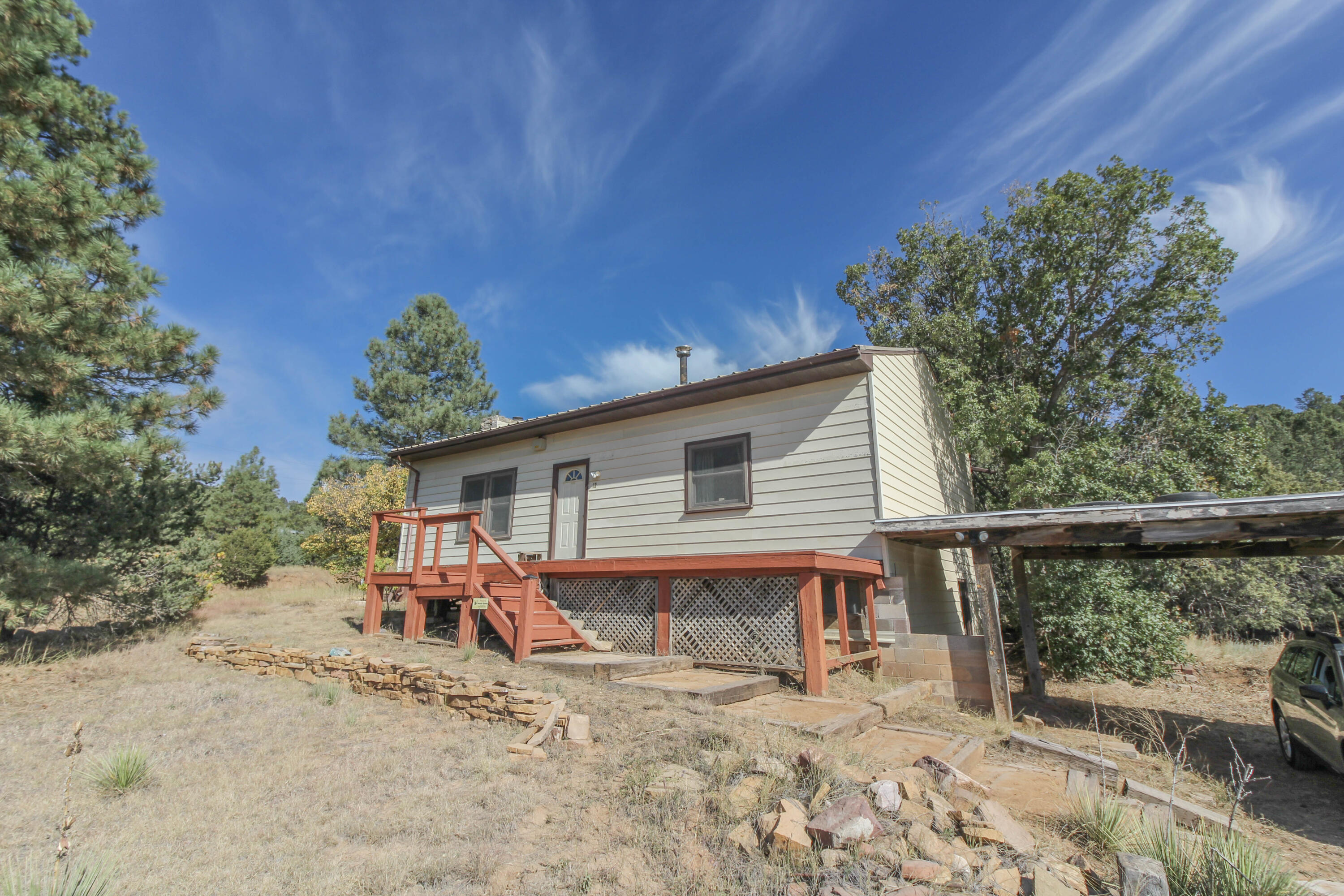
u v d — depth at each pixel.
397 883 3.03
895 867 3.02
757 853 3.21
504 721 5.60
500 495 14.02
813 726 5.40
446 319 31.25
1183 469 13.89
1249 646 14.41
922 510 11.74
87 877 2.87
